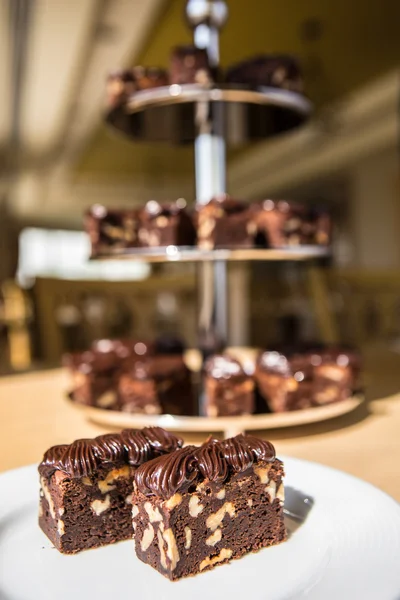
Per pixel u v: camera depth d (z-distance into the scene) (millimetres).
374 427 613
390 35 2902
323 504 420
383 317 1415
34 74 3137
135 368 710
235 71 743
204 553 385
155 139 831
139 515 398
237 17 2684
